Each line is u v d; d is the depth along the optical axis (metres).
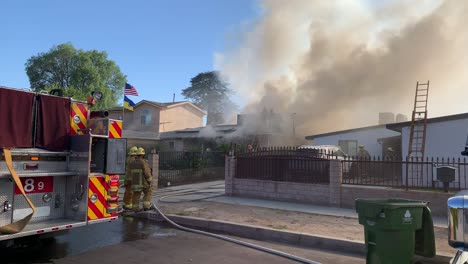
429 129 14.73
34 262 5.53
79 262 5.57
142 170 9.48
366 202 4.81
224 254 6.20
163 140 32.97
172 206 10.38
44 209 6.01
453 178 9.45
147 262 5.66
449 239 3.34
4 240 5.48
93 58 51.97
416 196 9.44
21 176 5.54
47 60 50.03
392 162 10.16
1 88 5.36
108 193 6.49
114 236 7.29
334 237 6.89
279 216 9.03
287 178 11.55
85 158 6.21
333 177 10.53
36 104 5.89
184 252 6.26
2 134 5.32
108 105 50.12
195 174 18.03
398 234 4.65
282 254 6.15
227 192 12.57
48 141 6.04
